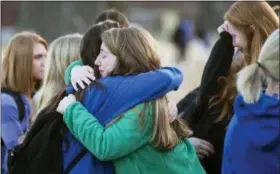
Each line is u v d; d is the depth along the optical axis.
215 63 8.60
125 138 7.18
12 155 7.67
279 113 6.59
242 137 6.74
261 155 6.66
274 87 6.69
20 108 9.52
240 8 8.43
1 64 9.85
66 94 7.75
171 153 7.51
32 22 32.47
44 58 9.98
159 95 7.38
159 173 7.44
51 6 32.31
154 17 74.44
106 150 7.16
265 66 6.66
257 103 6.68
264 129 6.62
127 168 7.39
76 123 7.26
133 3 76.81
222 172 7.06
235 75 8.54
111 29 7.63
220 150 8.62
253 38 8.34
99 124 7.27
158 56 7.64
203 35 44.38
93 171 7.37
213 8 47.09
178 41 42.66
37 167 7.47
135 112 7.26
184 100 9.32
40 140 7.56
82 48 7.92
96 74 7.70
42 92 8.99
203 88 8.64
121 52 7.46
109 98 7.36
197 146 8.53
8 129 9.34
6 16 58.91
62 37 9.15
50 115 7.61
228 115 8.59
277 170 6.61
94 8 32.38
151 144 7.38
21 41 9.76
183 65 28.67
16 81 9.64
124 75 7.47
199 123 8.74
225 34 8.58
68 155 7.45
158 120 7.34
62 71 8.91
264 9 8.38
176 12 72.12
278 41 6.62
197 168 7.76
